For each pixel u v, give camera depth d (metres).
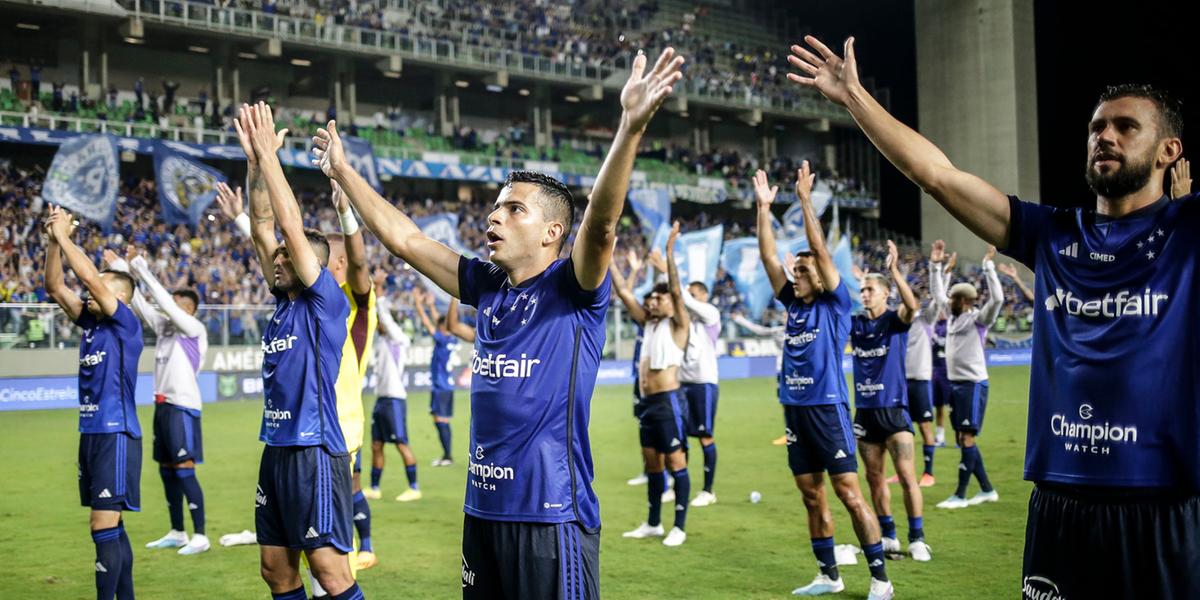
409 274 27.09
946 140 42.16
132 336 5.56
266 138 4.15
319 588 4.69
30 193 25.28
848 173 45.00
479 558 3.05
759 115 40.84
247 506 9.09
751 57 42.62
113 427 5.38
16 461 12.13
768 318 30.06
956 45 41.78
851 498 5.64
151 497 9.67
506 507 2.96
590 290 2.97
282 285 4.47
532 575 2.93
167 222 24.55
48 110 26.53
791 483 10.21
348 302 4.53
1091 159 2.63
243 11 29.11
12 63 28.00
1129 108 2.57
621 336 26.53
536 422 2.97
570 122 39.16
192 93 31.44
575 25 39.25
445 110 34.81
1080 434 2.60
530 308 3.03
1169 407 2.49
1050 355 2.71
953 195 2.74
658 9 42.22
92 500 5.31
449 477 10.89
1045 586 2.69
